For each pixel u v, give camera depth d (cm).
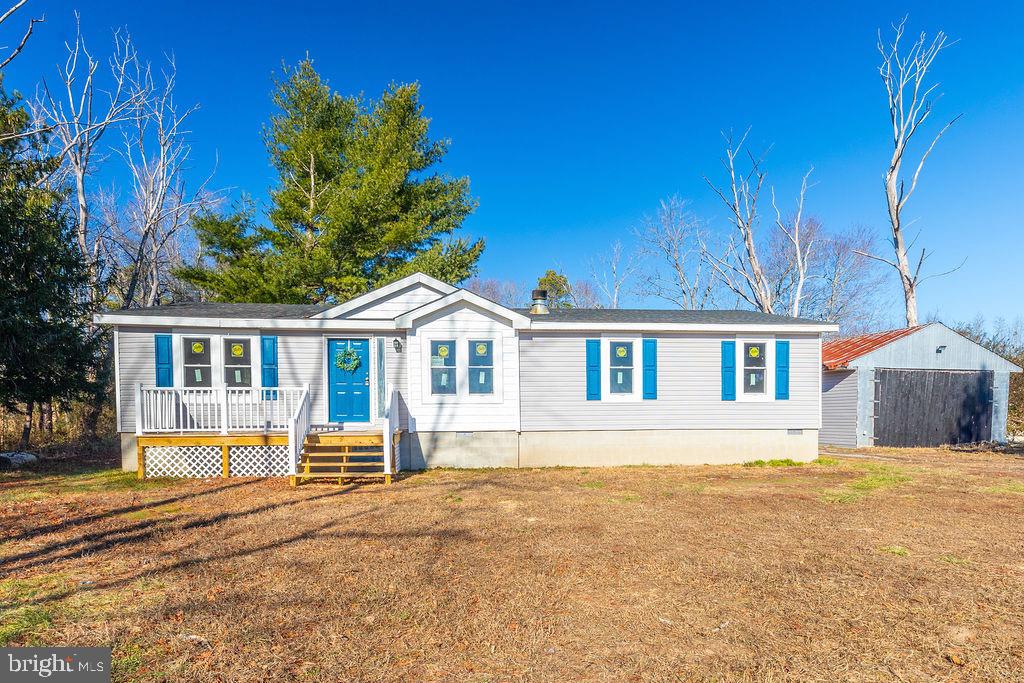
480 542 678
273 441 1131
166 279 2958
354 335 1270
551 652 407
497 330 1277
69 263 1257
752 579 553
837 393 1812
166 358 1187
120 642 418
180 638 425
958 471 1228
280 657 398
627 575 564
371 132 2203
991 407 1817
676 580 550
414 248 2245
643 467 1293
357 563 599
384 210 2052
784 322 1357
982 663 392
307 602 494
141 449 1103
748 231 2758
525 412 1288
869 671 382
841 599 503
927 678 374
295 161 2211
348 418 1259
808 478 1141
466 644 418
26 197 1259
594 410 1306
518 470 1248
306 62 2219
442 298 1244
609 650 410
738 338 1348
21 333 1132
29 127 1462
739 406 1344
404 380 1277
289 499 925
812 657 401
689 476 1166
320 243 2045
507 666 387
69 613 468
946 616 468
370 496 952
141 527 745
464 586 534
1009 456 1508
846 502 903
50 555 623
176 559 611
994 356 1828
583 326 1281
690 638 430
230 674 375
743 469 1265
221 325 1195
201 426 1137
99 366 1419
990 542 678
